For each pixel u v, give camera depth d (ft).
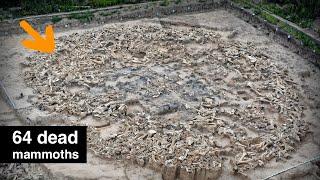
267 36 146.00
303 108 110.42
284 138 98.22
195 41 136.56
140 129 97.60
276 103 109.29
